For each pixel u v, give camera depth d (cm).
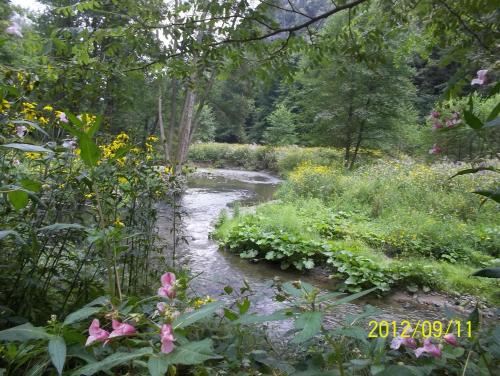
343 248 562
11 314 185
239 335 177
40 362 117
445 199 834
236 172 2281
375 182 1003
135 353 91
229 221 733
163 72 376
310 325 93
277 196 1168
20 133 209
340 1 310
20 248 200
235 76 437
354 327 118
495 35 227
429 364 123
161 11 304
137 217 304
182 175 575
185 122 1447
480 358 130
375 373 110
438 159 1317
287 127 2794
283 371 156
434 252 612
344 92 1515
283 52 352
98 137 316
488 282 473
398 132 1638
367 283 475
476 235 649
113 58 339
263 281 488
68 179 216
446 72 1716
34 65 250
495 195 89
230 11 306
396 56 374
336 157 1767
